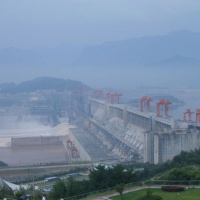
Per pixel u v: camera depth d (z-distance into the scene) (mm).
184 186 134000
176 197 119688
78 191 134000
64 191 134125
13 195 133625
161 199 116312
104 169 148125
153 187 134750
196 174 142500
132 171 152875
